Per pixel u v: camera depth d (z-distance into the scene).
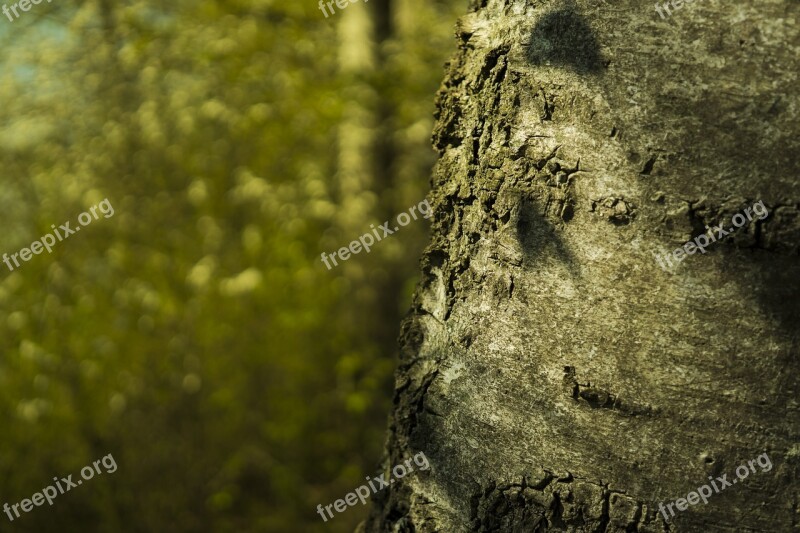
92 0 5.16
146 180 5.16
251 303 5.03
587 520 0.85
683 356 0.79
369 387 4.99
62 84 5.20
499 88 0.94
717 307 0.78
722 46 0.77
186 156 5.22
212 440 4.88
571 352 0.85
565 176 0.85
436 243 1.05
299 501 4.89
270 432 4.91
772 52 0.75
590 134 0.83
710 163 0.77
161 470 4.80
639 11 0.81
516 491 0.90
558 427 0.86
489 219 0.94
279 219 5.18
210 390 4.90
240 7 5.42
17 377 4.69
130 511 4.75
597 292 0.83
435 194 1.06
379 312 5.11
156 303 4.73
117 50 5.21
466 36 1.03
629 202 0.81
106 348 4.76
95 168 5.09
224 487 4.84
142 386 4.79
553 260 0.86
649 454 0.82
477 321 0.95
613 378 0.83
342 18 5.36
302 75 5.35
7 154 5.06
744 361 0.77
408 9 5.44
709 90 0.77
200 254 5.09
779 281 0.76
